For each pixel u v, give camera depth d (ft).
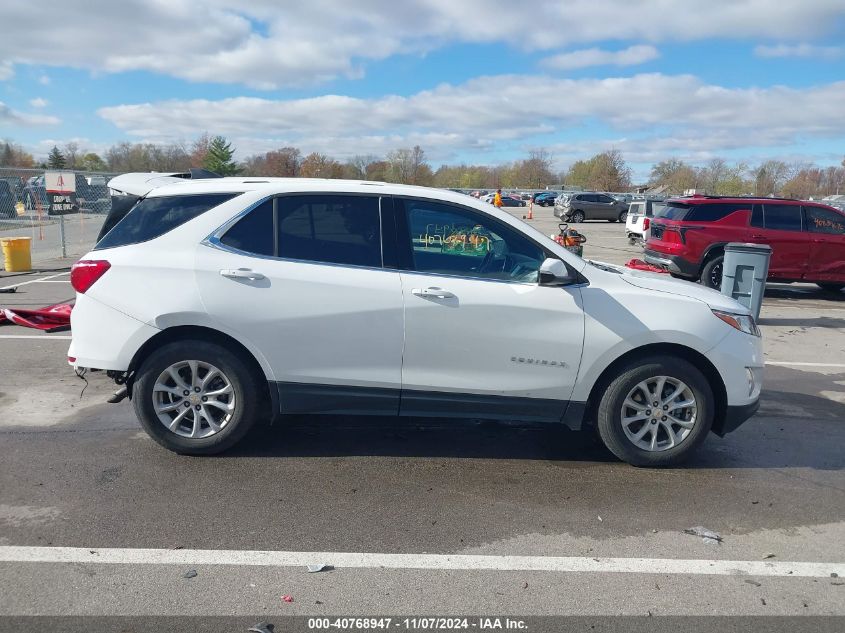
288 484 14.03
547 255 14.94
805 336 32.22
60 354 24.16
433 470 15.03
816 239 42.11
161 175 20.39
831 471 15.75
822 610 10.28
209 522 12.35
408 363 14.58
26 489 13.44
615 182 296.30
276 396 14.66
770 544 12.28
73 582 10.38
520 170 348.79
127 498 13.19
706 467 15.74
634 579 10.97
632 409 15.26
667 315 14.75
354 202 14.79
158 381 14.60
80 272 14.52
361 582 10.63
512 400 14.89
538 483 14.53
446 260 14.80
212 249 14.46
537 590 10.58
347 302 14.29
